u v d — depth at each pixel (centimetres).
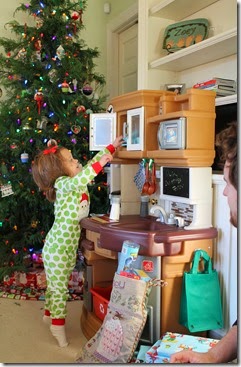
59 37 298
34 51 298
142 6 269
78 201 208
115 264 215
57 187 209
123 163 229
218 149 198
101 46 383
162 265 175
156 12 262
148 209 226
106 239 186
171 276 175
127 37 370
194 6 251
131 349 154
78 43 314
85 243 212
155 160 204
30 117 282
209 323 176
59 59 293
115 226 191
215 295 179
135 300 158
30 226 296
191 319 172
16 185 282
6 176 288
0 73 323
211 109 185
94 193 300
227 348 108
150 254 171
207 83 215
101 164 204
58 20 295
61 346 197
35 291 282
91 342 172
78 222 210
